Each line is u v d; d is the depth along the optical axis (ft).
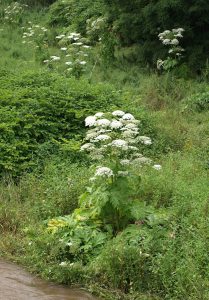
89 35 57.16
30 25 68.64
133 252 18.19
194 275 16.79
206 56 47.98
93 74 48.39
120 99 36.86
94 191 21.12
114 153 20.79
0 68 43.70
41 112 32.17
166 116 38.37
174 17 48.75
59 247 19.77
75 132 32.35
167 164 27.09
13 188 25.90
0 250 20.86
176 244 18.44
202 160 28.30
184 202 20.79
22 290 17.49
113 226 20.90
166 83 44.75
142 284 17.75
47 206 23.40
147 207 21.20
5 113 30.91
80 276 18.54
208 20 47.80
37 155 29.40
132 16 50.72
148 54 50.80
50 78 38.47
